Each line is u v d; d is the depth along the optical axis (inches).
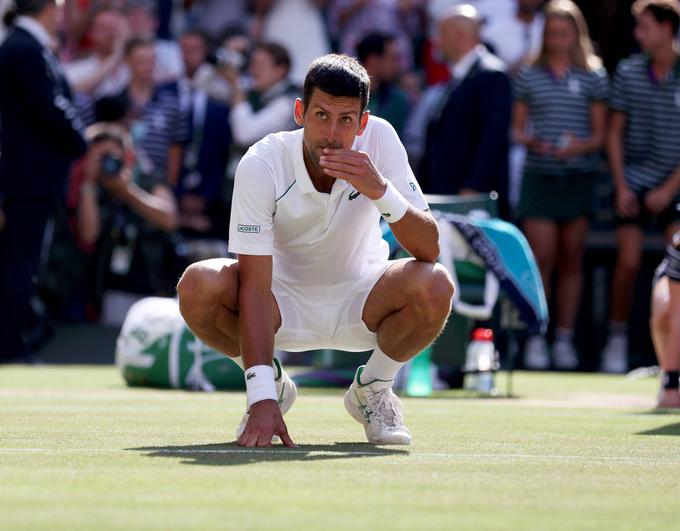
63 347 1460.4
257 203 581.0
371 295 609.6
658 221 1460.4
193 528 375.9
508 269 1031.0
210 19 1866.4
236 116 1546.5
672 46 1449.3
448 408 896.9
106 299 1521.9
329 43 1766.7
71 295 1485.0
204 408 844.6
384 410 617.6
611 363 1480.1
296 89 1561.3
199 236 1606.8
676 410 887.1
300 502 426.3
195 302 591.5
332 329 621.9
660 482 491.5
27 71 1302.9
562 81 1439.5
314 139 561.3
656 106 1450.5
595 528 388.2
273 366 595.5
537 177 1443.2
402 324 598.9
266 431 578.2
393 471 507.8
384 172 596.7
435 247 591.5
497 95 1280.8
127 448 578.6
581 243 1467.8
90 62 1615.4
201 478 477.1
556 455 582.6
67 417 761.6
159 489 450.0
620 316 1486.2
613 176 1470.2
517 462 549.6
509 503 432.5
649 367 1518.2
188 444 598.2
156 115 1578.5
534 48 1612.9
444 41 1314.0
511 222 1524.4
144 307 1090.7
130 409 831.1
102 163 1473.9
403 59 1760.6
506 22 1620.3
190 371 1048.8
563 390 1149.7
